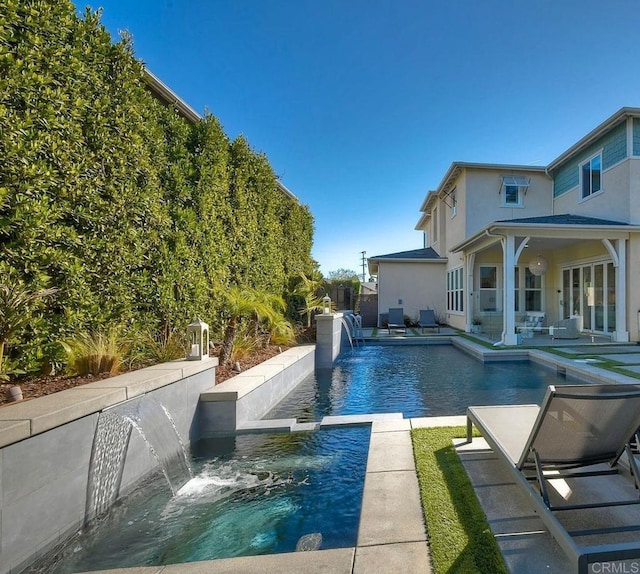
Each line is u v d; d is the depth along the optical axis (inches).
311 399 256.7
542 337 487.5
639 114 421.7
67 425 106.3
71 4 157.5
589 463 106.4
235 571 81.6
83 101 162.4
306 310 456.1
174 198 235.1
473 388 276.4
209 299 266.4
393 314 636.1
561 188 573.0
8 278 130.2
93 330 168.7
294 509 121.8
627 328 429.4
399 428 173.8
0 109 127.3
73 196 157.6
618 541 89.1
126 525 114.4
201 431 185.3
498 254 614.2
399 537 91.2
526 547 87.1
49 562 98.0
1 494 86.5
